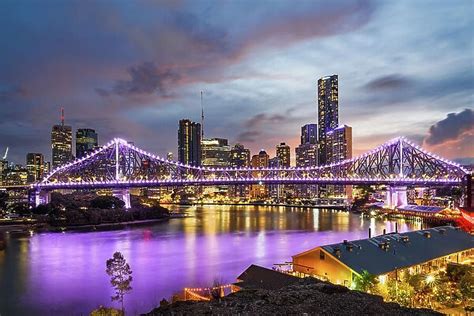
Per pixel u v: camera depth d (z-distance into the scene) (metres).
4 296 69.75
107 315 55.50
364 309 34.38
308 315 32.88
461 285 53.28
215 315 33.69
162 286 73.50
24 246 122.88
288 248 113.38
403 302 50.31
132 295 68.31
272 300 36.31
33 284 77.00
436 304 52.09
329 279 58.31
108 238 139.88
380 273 57.06
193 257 100.81
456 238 78.62
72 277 82.19
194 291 64.12
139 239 136.38
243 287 53.41
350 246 62.16
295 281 51.97
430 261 65.94
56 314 61.12
